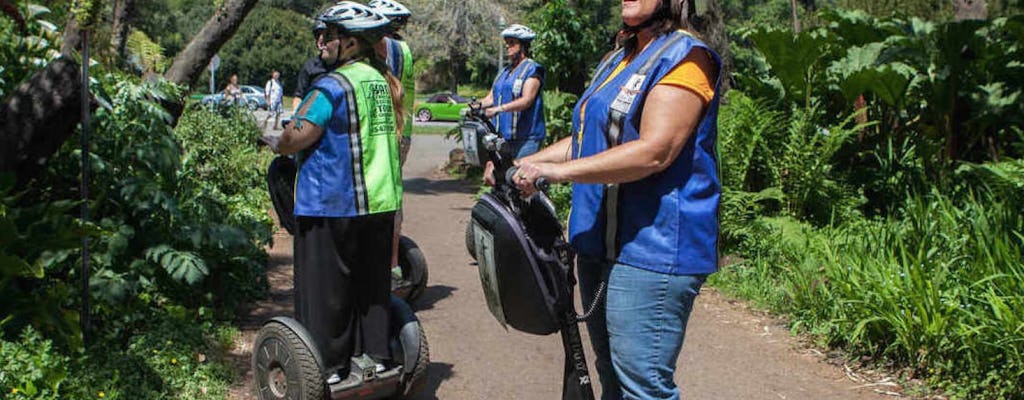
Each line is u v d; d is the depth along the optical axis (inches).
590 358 207.3
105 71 235.8
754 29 342.6
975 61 328.2
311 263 158.7
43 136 177.6
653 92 104.0
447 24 1675.7
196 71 288.2
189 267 197.8
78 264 194.5
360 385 161.6
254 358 163.6
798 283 238.1
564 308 114.6
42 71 178.4
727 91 343.0
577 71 457.7
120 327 190.9
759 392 187.5
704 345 218.5
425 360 167.9
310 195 156.6
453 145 880.3
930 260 224.2
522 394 184.5
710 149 109.1
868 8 807.1
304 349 152.8
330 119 155.4
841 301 212.7
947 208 262.8
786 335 225.8
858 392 187.5
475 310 243.9
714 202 109.5
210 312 209.9
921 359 193.2
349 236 157.1
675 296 108.2
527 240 111.0
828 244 256.8
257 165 474.3
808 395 185.9
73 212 204.7
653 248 107.2
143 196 202.8
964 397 180.4
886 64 322.0
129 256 207.0
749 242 284.8
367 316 163.9
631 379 112.3
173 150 219.8
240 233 215.2
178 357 179.5
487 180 117.1
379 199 159.3
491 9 1660.9
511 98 309.6
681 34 107.5
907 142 335.3
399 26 230.7
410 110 237.6
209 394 171.9
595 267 117.8
